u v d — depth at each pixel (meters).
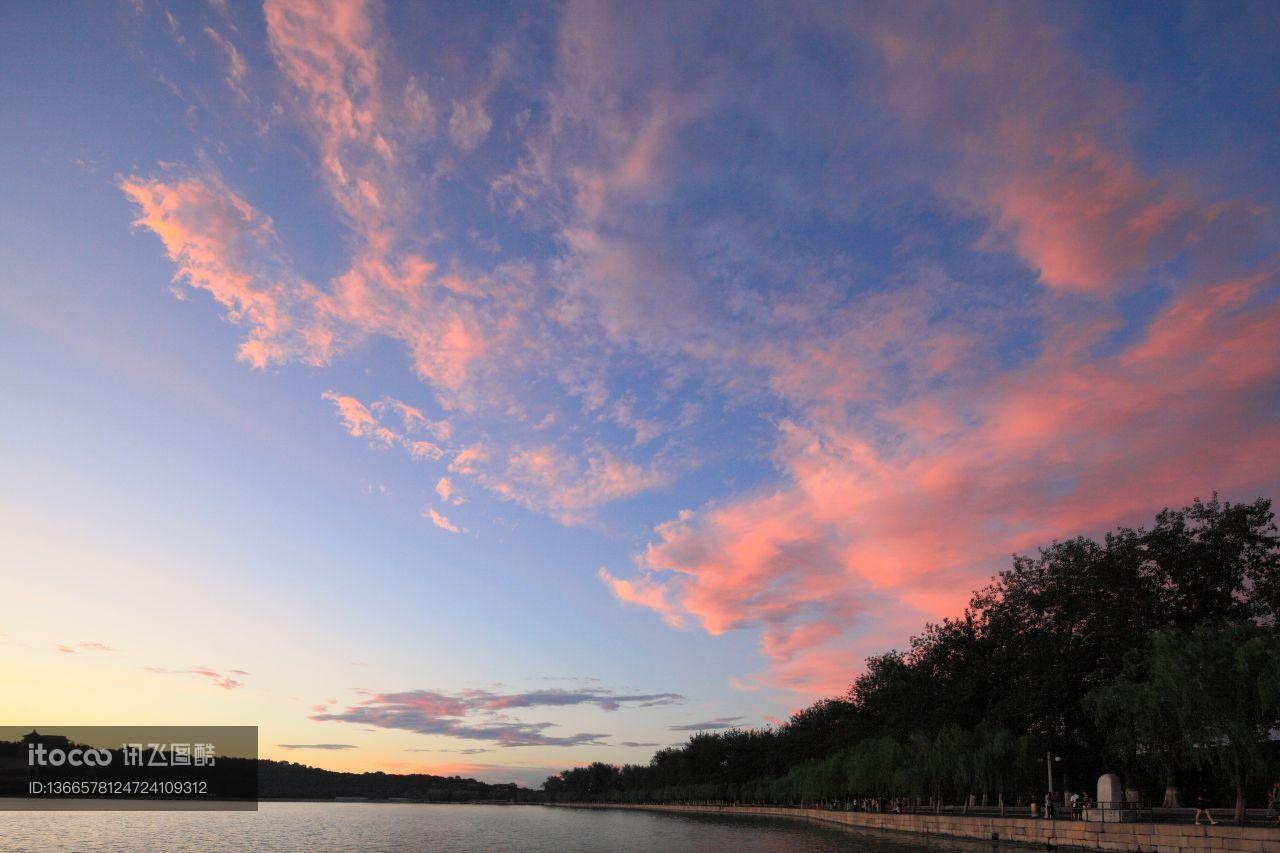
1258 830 42.31
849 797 129.75
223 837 109.31
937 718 94.56
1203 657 48.84
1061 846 57.47
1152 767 57.25
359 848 90.75
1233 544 75.75
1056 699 79.62
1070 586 85.00
